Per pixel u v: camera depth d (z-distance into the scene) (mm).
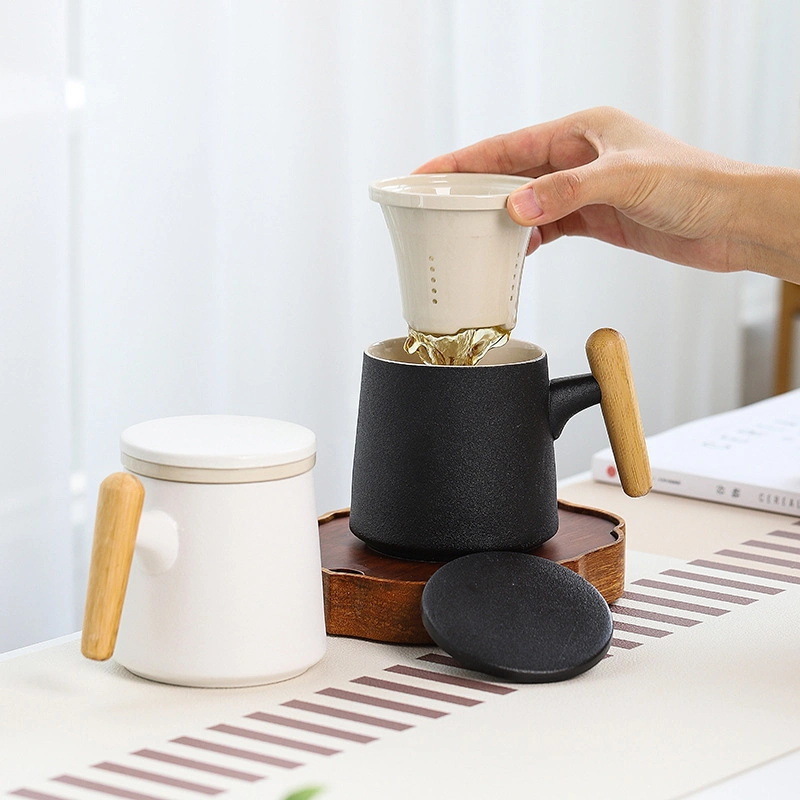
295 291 2020
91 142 1747
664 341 2760
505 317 1003
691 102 2715
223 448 854
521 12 2305
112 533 814
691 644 955
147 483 858
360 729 802
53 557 1760
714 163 1100
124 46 1759
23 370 1693
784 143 3041
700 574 1119
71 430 1790
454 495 985
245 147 1930
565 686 874
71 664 918
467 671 905
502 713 827
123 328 1814
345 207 2043
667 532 1250
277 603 863
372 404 1016
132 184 1794
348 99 2018
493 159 1228
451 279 967
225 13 1865
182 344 1875
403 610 950
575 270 2537
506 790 716
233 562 851
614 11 2484
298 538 873
